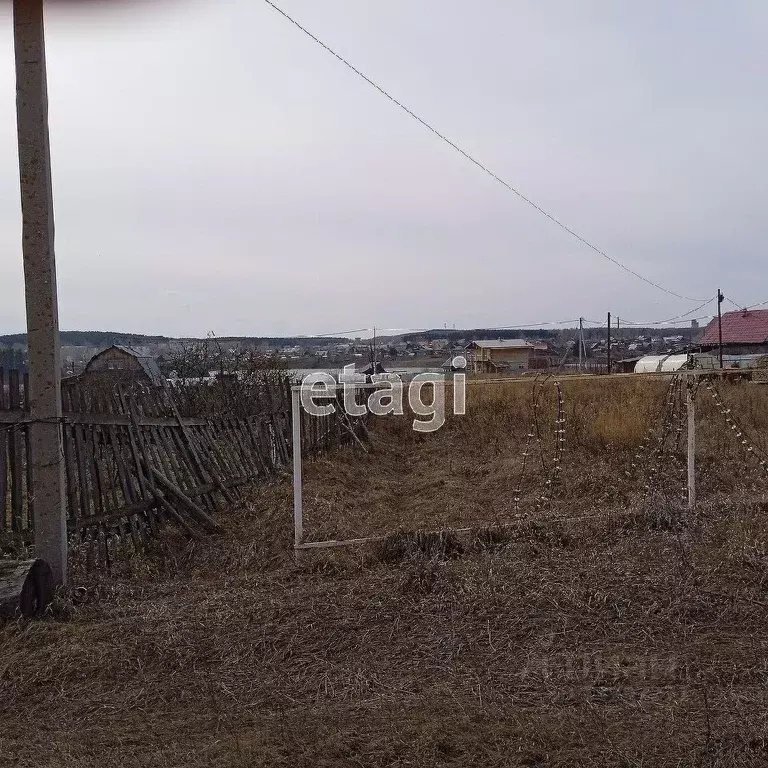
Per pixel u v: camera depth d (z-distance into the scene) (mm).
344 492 10625
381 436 17922
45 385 6242
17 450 6840
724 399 15773
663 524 7668
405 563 6770
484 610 5512
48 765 3678
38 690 4641
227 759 3635
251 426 11328
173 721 4156
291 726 3938
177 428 9008
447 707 4086
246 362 17234
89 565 6969
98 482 7242
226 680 4629
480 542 7195
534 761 3535
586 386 17875
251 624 5465
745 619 5273
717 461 11133
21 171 6238
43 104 6258
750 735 3641
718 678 4371
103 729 4094
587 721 3875
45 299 6266
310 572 6809
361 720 3994
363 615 5551
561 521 7680
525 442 13961
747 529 7145
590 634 5094
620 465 11148
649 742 3631
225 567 7477
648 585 5832
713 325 56094
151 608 5961
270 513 9125
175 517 8078
